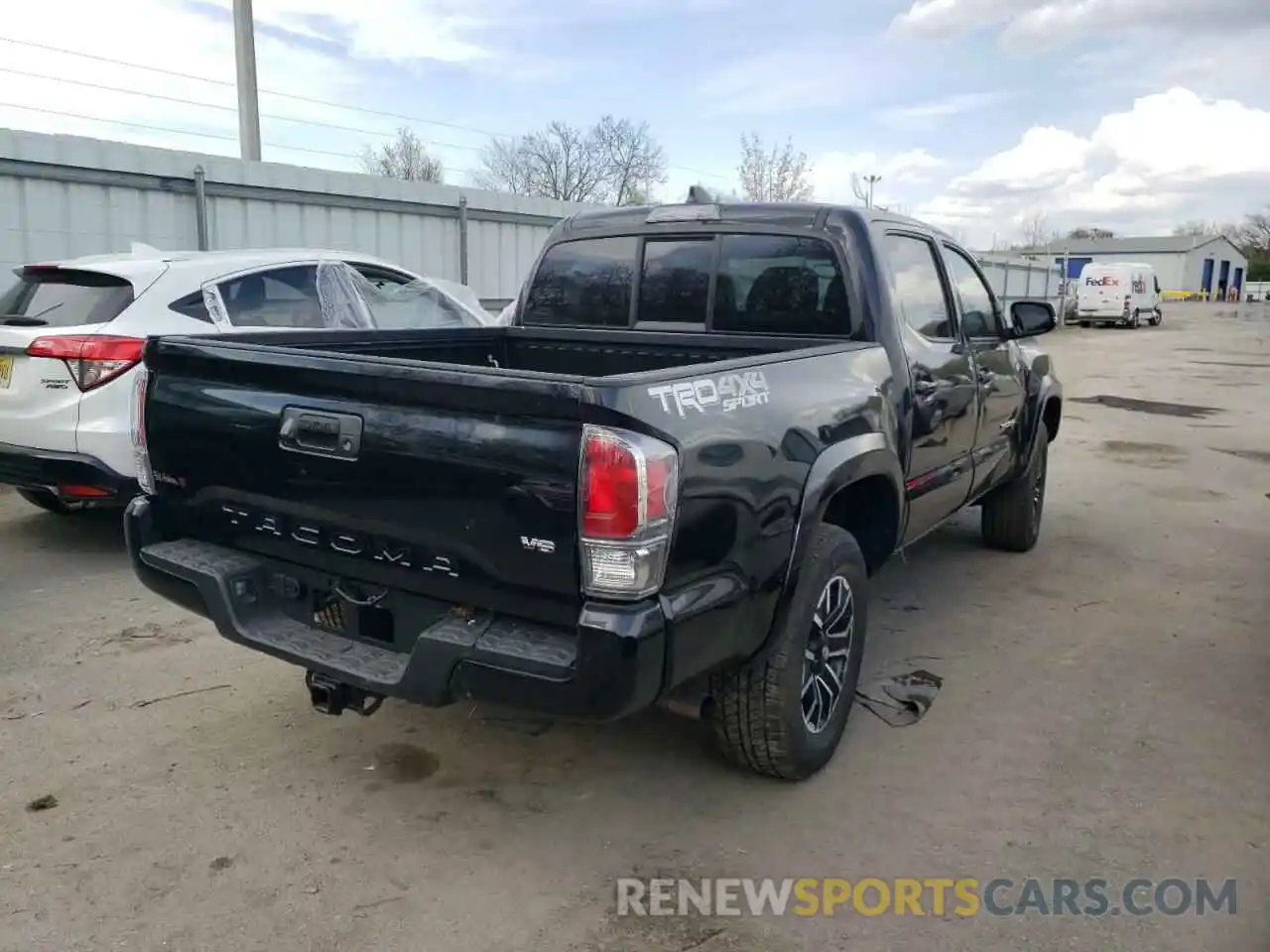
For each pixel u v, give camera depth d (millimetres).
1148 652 4797
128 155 9602
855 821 3305
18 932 2711
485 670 2701
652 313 4742
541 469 2586
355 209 11812
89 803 3357
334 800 3408
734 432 2908
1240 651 4812
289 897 2881
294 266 6840
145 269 5949
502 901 2877
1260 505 8023
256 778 3539
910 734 3932
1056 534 7070
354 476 2926
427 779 3557
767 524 3051
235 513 3320
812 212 4273
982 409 5078
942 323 4738
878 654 4746
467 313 8398
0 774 3539
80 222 9375
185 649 4699
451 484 2734
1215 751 3793
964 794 3475
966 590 5738
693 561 2748
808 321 4266
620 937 2732
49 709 4051
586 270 4938
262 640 3162
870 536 4105
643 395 2594
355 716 4035
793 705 3328
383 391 2822
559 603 2658
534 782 3547
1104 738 3896
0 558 6051
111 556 6121
